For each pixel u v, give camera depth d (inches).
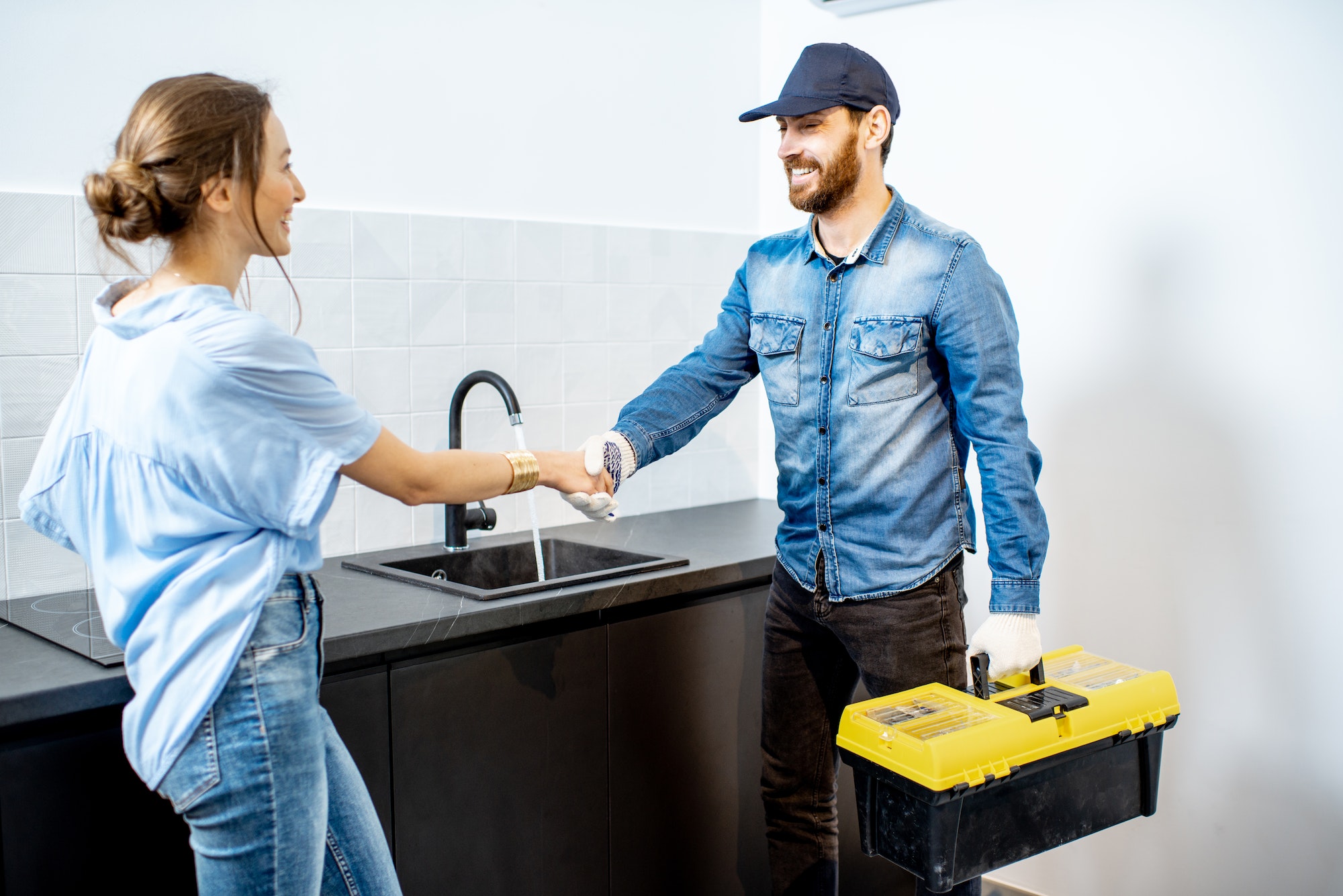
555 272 93.3
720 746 80.8
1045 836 55.6
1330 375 76.0
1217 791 84.4
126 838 54.2
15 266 67.2
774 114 61.5
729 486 110.0
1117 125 84.7
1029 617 59.5
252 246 46.7
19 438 68.2
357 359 81.8
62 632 59.6
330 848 49.4
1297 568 78.7
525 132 91.2
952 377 63.0
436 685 63.7
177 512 43.2
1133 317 85.1
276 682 44.3
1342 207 74.7
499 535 90.3
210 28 74.0
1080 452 89.2
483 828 66.8
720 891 82.2
